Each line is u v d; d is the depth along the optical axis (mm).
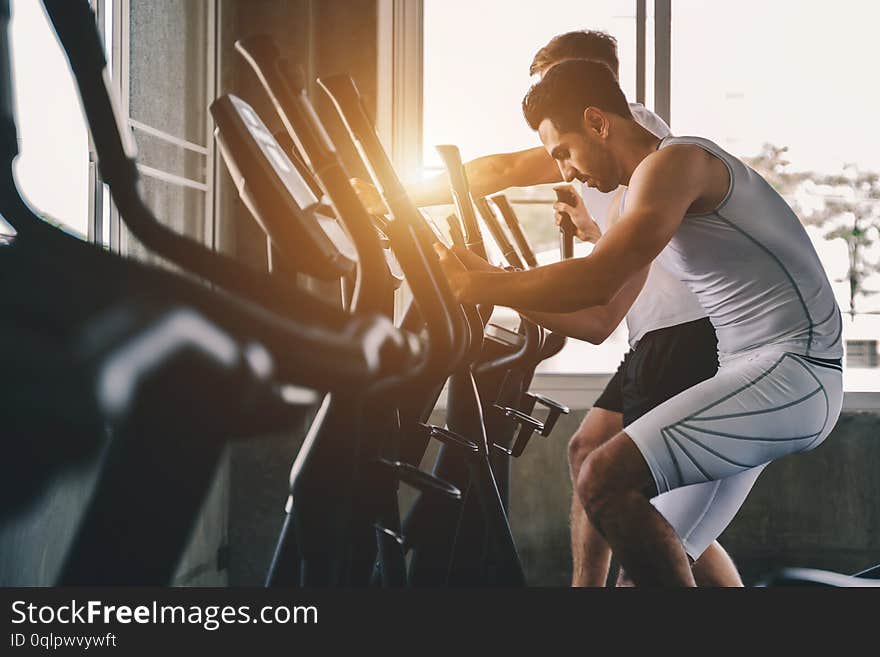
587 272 1586
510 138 3758
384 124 3605
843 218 3803
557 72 1938
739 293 1863
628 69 3771
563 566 3570
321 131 1015
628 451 1758
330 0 3580
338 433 958
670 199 1683
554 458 3607
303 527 976
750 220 1802
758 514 3582
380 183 1036
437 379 1048
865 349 3752
